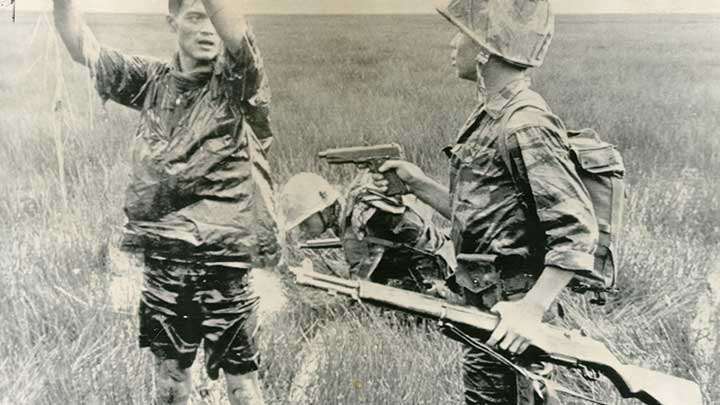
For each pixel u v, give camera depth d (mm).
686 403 3002
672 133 3398
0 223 3566
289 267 3324
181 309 3496
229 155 3369
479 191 2938
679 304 3418
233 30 3162
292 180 3398
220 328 3498
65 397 3547
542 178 2799
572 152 2898
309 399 3475
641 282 3432
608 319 3402
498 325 2943
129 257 3504
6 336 3580
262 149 3389
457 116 3338
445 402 3391
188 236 3430
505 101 2875
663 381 2994
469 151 2941
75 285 3555
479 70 2900
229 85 3281
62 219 3547
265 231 3422
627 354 3391
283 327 3467
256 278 3455
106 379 3545
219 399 3539
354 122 3387
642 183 3463
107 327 3547
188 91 3330
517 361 3066
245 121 3354
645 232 3473
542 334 2941
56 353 3561
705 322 3402
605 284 3000
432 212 3342
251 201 3410
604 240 2936
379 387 3426
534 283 2961
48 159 3510
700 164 3424
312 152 3383
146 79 3361
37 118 3494
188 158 3373
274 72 3340
